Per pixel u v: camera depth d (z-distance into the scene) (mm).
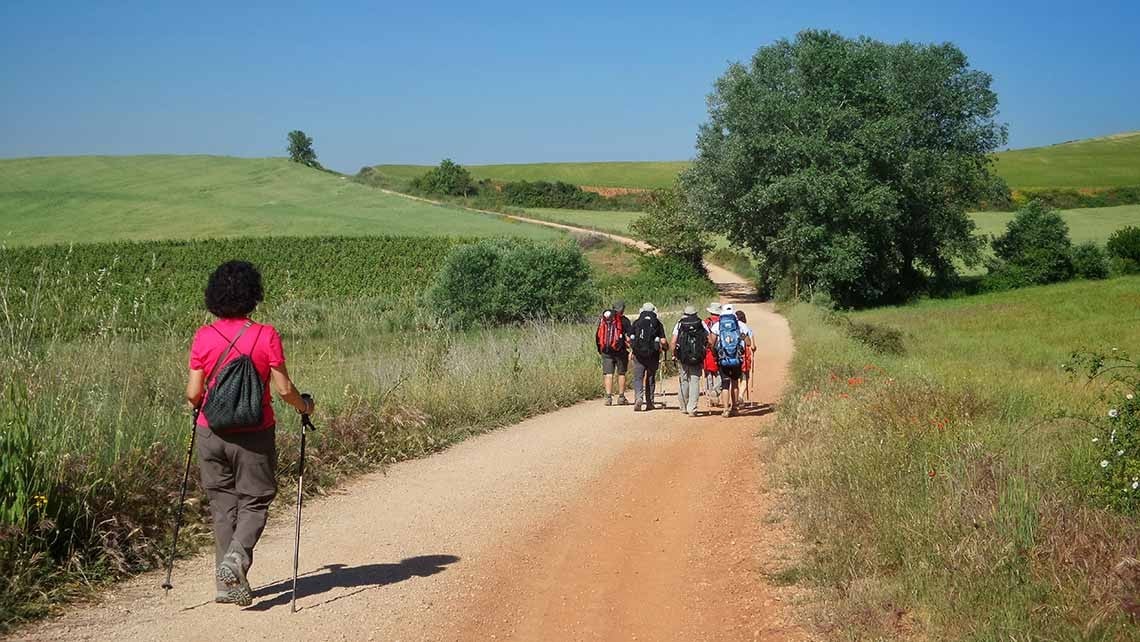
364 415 10094
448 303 33312
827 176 49688
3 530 5344
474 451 10484
